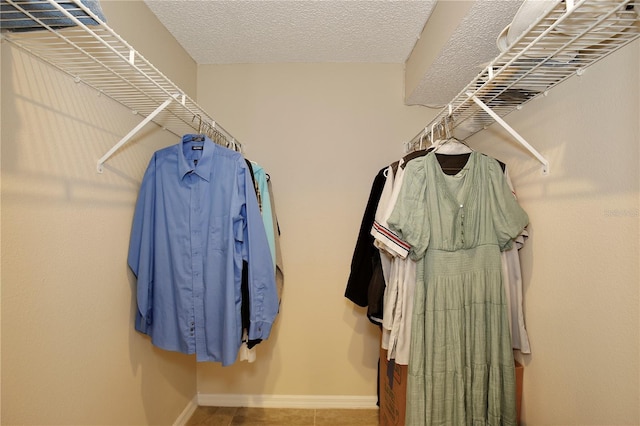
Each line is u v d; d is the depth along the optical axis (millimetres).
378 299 1229
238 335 1049
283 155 1648
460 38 1019
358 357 1656
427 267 987
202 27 1320
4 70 648
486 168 1032
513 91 960
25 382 704
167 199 1092
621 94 693
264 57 1588
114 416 1002
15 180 673
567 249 854
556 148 896
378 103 1638
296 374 1664
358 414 1604
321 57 1588
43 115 735
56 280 779
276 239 1507
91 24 641
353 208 1652
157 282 1081
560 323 879
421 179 995
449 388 963
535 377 986
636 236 662
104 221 948
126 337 1066
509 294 1041
